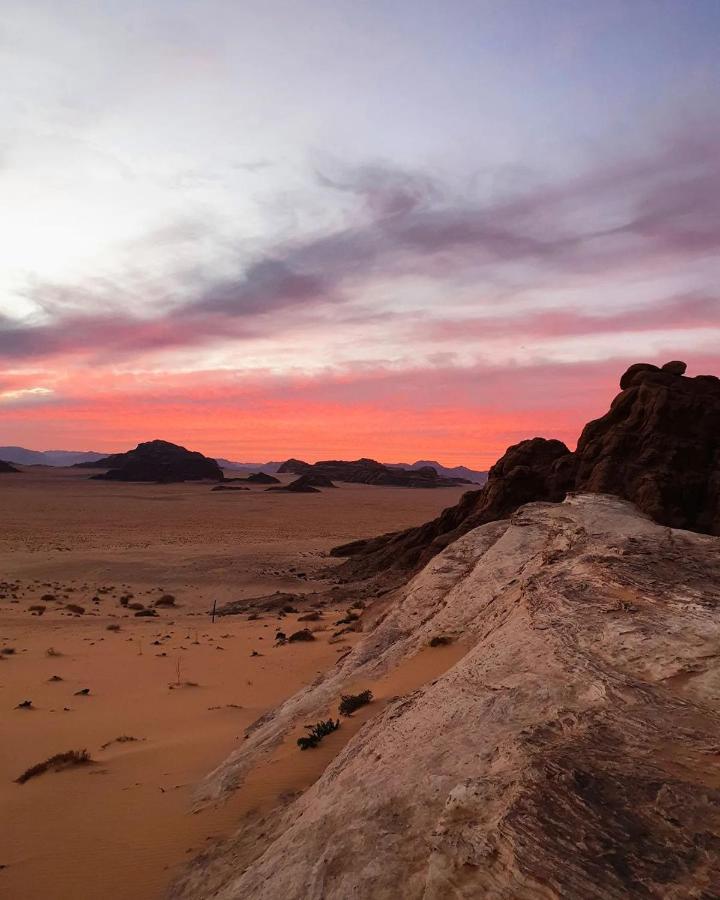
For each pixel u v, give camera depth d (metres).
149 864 11.32
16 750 20.05
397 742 10.13
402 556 75.06
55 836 13.16
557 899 5.20
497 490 71.25
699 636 9.34
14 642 39.69
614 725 7.84
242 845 10.84
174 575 76.12
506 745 8.02
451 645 16.98
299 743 14.33
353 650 21.19
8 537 106.25
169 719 23.48
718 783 6.45
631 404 69.12
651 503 56.94
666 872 5.31
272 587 70.81
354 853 7.27
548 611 11.86
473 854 6.07
